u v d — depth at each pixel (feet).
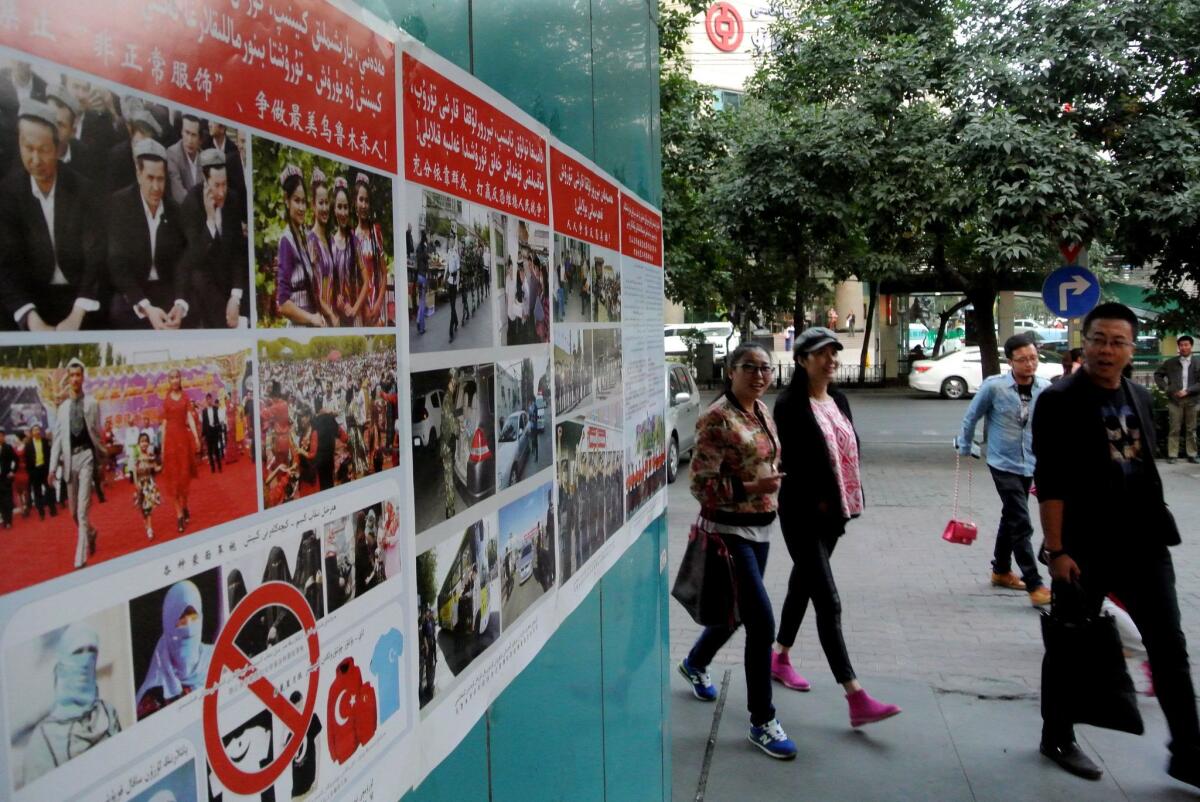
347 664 4.09
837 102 43.83
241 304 3.40
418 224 4.82
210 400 3.24
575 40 7.93
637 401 10.08
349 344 4.11
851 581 22.88
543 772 6.73
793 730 14.23
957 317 132.16
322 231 3.92
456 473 5.25
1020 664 16.92
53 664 2.62
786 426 14.01
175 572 3.07
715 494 13.12
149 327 2.97
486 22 5.92
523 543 6.37
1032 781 12.53
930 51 41.42
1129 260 40.96
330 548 3.97
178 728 3.08
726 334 118.83
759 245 44.45
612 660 8.75
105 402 2.80
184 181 3.13
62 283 2.66
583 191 8.07
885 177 40.73
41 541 2.59
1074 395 12.19
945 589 22.02
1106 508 12.05
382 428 4.40
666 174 48.93
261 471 3.50
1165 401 45.19
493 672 5.79
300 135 3.76
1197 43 36.88
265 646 3.52
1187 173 36.06
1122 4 37.22
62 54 2.66
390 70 4.54
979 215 38.42
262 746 3.50
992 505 32.81
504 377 6.04
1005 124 35.55
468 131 5.52
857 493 14.47
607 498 8.70
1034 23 38.24
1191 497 34.17
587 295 8.14
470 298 5.49
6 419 2.49
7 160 2.50
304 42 3.80
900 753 13.38
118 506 2.84
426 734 4.86
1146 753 13.33
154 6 3.00
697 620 13.24
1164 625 11.94
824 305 104.32
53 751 2.62
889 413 67.00
